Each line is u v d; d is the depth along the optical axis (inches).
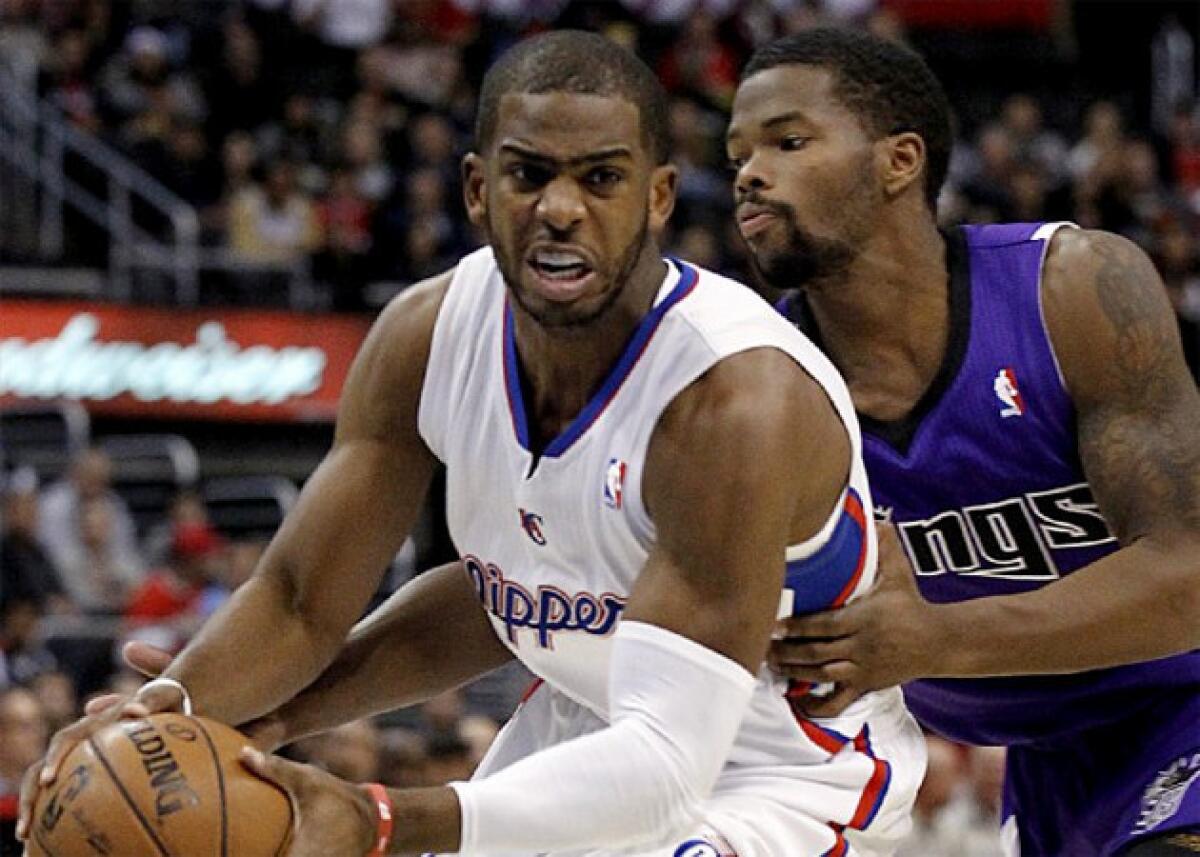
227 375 1318.9
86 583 1095.6
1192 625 349.7
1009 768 409.1
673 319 319.3
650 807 299.1
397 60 1582.2
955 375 368.2
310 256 1354.6
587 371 323.0
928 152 368.8
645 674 303.7
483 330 337.4
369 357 351.9
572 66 303.7
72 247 1382.9
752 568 306.3
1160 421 357.4
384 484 352.5
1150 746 382.3
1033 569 379.2
